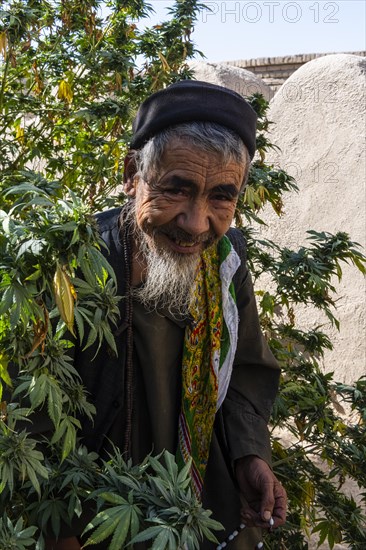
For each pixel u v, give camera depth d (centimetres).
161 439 156
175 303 154
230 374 163
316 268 240
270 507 160
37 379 133
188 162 134
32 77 340
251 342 175
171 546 120
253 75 504
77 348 152
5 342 129
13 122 341
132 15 332
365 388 254
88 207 124
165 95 138
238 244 170
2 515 144
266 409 178
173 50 330
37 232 121
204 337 158
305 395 241
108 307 138
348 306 427
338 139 436
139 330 153
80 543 161
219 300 159
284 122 454
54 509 145
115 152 320
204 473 160
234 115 138
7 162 319
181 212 138
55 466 147
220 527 129
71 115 309
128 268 152
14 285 120
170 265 143
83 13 331
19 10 273
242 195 262
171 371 158
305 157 446
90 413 149
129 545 133
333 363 432
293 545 228
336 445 253
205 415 159
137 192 145
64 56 326
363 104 430
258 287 449
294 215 447
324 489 240
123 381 152
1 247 122
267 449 170
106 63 313
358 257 243
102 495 128
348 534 236
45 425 145
